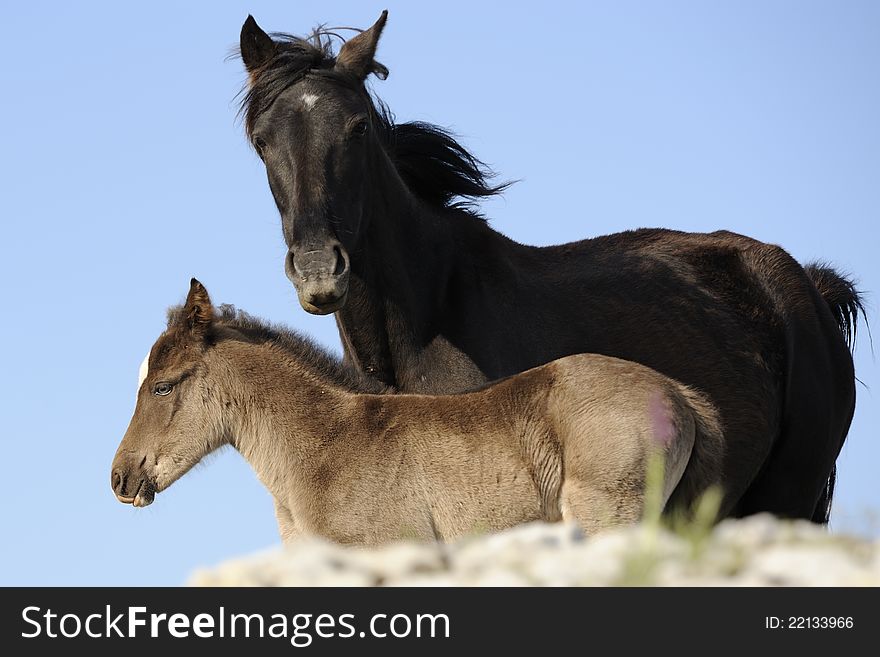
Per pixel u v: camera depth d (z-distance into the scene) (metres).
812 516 15.33
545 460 11.69
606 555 7.65
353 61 13.29
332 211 12.45
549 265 14.51
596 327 13.86
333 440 12.44
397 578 7.84
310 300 12.12
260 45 13.48
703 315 14.45
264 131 12.97
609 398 11.45
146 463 13.12
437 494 11.98
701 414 11.89
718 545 7.79
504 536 8.53
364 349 13.31
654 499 8.68
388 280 13.05
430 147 14.26
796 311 15.08
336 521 12.18
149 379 13.20
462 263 13.48
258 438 12.80
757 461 14.17
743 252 15.34
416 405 12.36
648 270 14.58
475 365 13.05
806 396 14.84
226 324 13.37
